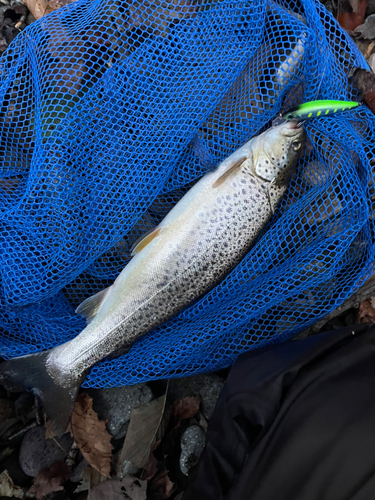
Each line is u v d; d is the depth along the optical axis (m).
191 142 0.57
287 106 0.58
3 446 0.59
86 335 0.54
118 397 0.62
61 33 0.53
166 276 0.55
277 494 0.39
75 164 0.52
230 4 0.51
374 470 0.38
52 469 0.59
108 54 0.54
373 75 0.56
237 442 0.44
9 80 0.54
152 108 0.54
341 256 0.51
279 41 0.54
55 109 0.53
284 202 0.61
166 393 0.63
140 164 0.54
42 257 0.53
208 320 0.55
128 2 0.53
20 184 0.56
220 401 0.48
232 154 0.56
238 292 0.56
